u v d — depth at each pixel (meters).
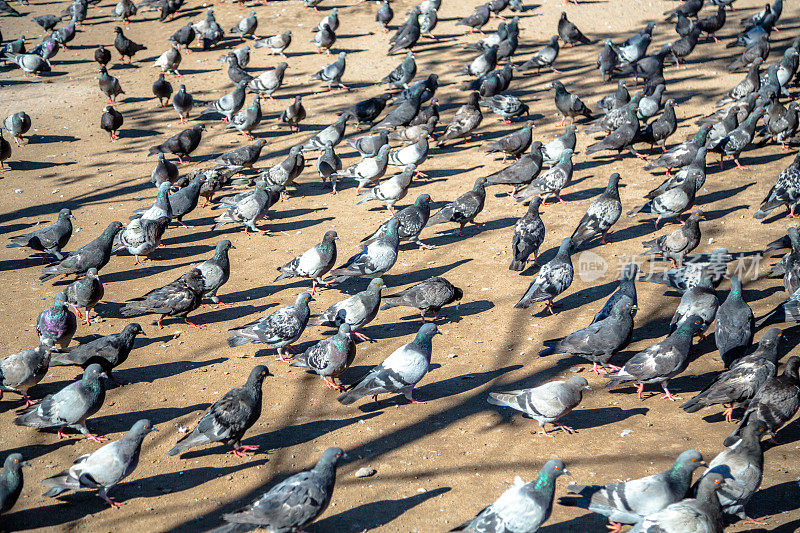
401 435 8.80
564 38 24.75
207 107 20.02
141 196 16.28
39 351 9.26
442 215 14.06
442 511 7.45
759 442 7.17
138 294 12.48
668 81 22.20
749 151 17.75
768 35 23.17
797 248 11.90
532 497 6.62
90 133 19.95
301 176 17.98
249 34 27.08
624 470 7.96
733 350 9.59
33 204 15.96
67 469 8.16
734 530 7.15
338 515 7.48
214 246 14.41
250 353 10.80
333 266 13.18
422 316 11.51
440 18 28.70
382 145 17.44
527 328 11.19
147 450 8.62
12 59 23.42
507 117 19.80
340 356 9.44
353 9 29.80
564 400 8.29
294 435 8.88
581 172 17.28
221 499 7.75
